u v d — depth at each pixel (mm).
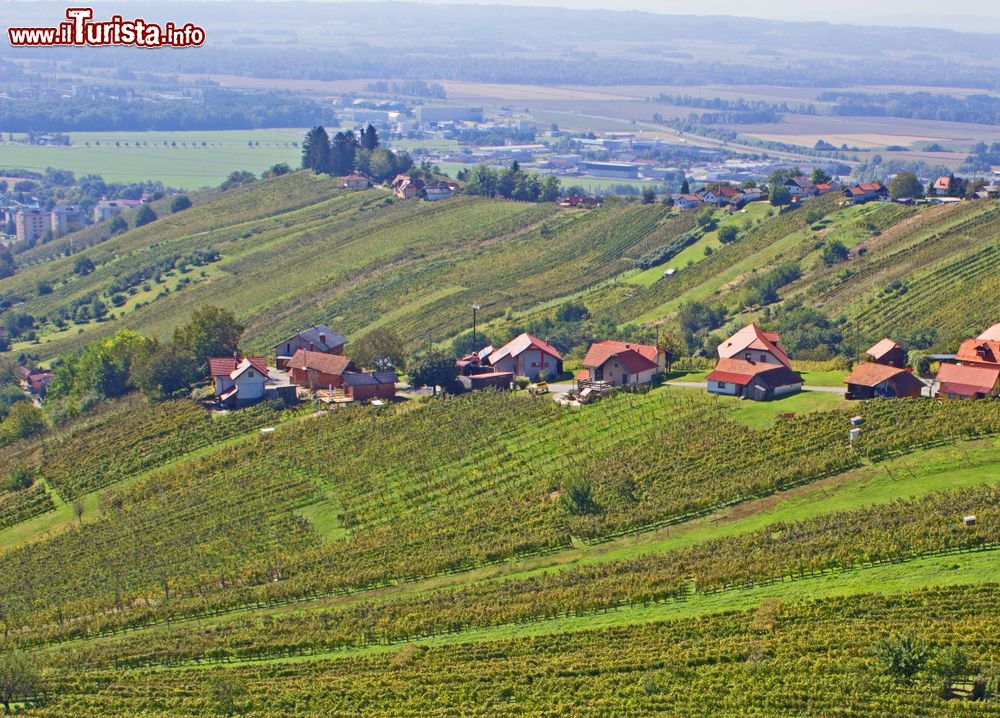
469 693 117625
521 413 196250
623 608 131875
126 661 134375
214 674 127812
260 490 181000
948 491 144750
